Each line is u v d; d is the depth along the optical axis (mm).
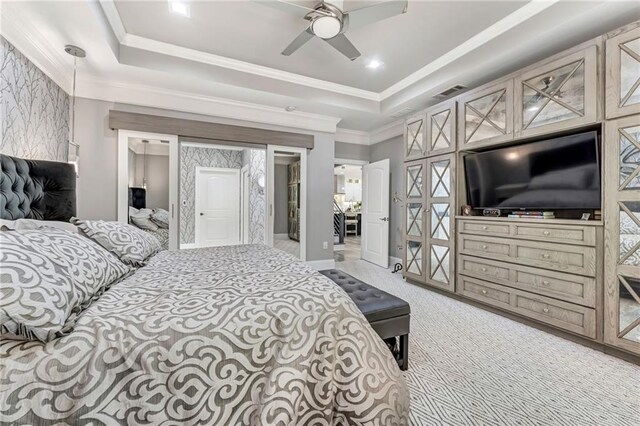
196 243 5590
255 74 3348
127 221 3242
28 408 740
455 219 3115
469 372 1763
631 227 1840
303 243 4473
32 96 2252
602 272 1970
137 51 2770
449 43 2799
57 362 786
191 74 3014
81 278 1058
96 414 783
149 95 3314
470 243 2938
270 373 952
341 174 10992
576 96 2121
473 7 2279
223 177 5848
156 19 2439
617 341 1886
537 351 2020
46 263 961
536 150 2455
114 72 2877
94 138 3127
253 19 2439
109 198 3193
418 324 2492
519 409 1438
